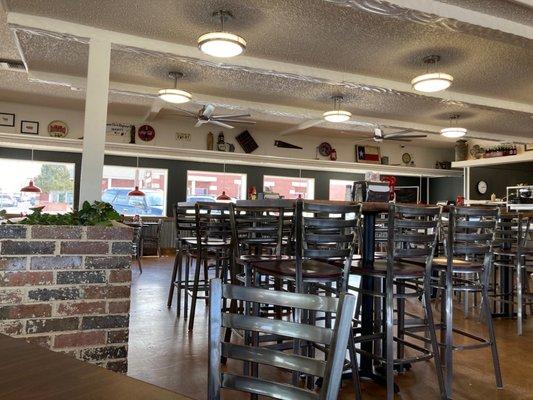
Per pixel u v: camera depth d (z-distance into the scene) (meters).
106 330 2.47
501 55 5.10
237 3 3.96
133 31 4.54
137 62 5.56
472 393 2.58
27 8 4.05
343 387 2.68
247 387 1.09
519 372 2.93
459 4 3.75
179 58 5.01
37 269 2.33
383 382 2.71
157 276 6.80
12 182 9.70
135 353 3.10
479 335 3.81
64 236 2.39
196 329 3.73
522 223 4.31
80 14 4.16
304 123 9.88
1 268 2.26
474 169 11.70
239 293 1.11
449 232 2.67
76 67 5.62
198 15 4.20
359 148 12.73
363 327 2.90
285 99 7.32
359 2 3.47
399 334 3.02
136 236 7.27
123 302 2.51
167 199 11.11
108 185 10.69
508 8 3.83
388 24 4.33
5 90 7.99
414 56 5.20
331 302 1.00
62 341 2.37
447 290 2.65
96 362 2.44
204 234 4.14
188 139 10.81
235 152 11.26
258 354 1.08
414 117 8.43
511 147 11.07
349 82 5.88
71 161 10.09
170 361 2.94
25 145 9.16
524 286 4.79
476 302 5.12
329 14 4.14
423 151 13.45
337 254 2.46
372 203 2.59
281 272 2.55
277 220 3.42
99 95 4.11
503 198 10.97
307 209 2.42
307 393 1.01
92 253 2.45
